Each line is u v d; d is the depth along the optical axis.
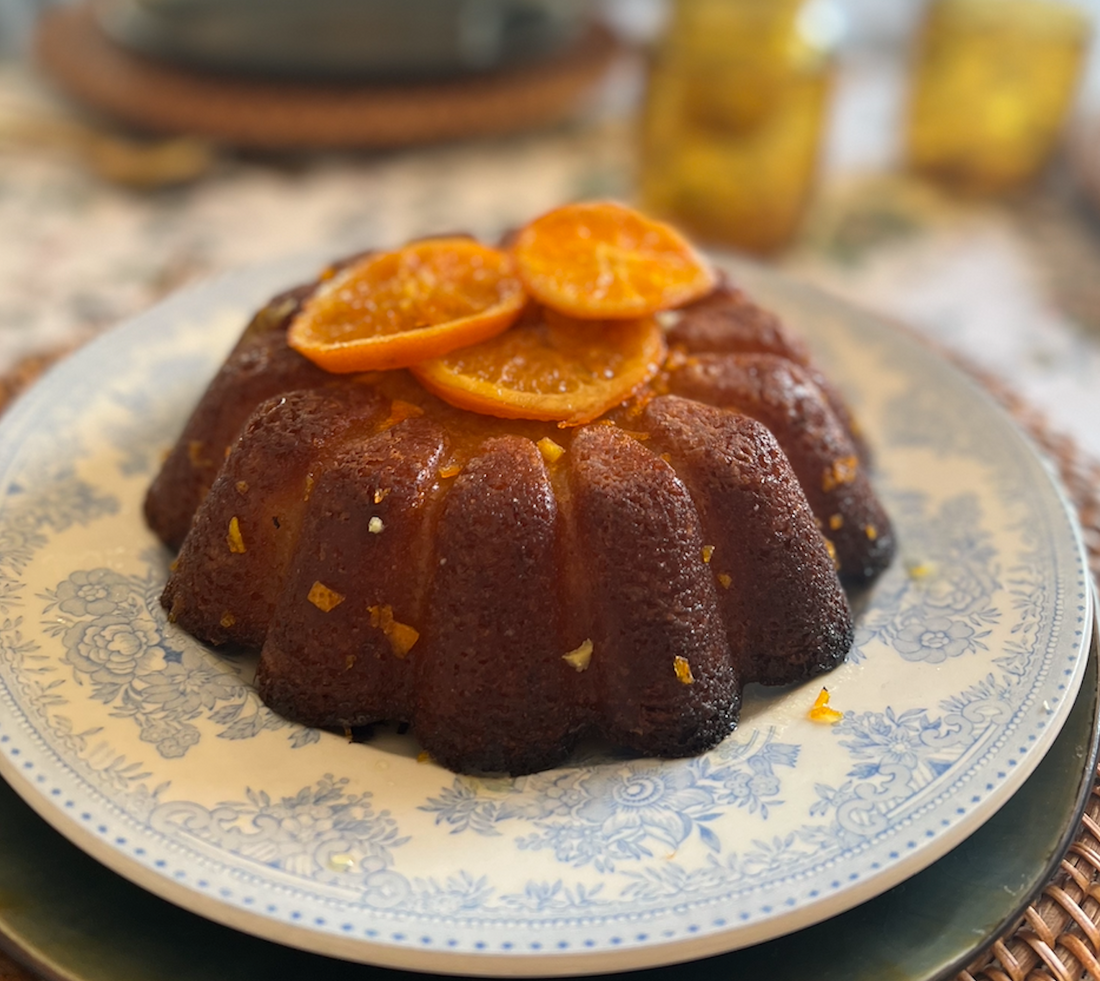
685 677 0.26
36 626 0.27
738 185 0.52
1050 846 0.24
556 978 0.22
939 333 0.50
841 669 0.28
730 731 0.26
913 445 0.35
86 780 0.23
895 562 0.31
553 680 0.26
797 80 0.49
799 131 0.51
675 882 0.22
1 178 0.57
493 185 0.60
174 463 0.31
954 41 0.59
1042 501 0.32
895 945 0.22
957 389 0.36
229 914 0.21
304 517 0.27
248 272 0.40
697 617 0.26
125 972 0.21
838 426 0.32
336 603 0.26
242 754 0.25
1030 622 0.28
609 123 0.67
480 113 0.58
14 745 0.24
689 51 0.50
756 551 0.27
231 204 0.57
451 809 0.24
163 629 0.28
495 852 0.23
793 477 0.28
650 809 0.24
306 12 0.57
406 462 0.26
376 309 0.30
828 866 0.22
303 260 0.41
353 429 0.28
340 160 0.62
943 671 0.27
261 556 0.28
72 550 0.30
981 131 0.60
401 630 0.26
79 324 0.47
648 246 0.31
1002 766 0.24
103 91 0.58
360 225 0.56
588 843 0.23
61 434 0.33
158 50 0.60
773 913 0.21
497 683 0.25
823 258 0.55
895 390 0.37
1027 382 0.48
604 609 0.26
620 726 0.26
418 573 0.26
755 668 0.28
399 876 0.22
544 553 0.26
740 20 0.49
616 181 0.60
